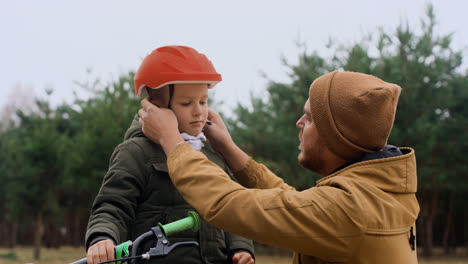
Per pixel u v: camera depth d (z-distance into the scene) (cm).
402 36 1501
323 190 131
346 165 144
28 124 2411
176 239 173
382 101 134
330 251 127
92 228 153
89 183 1430
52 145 1791
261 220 128
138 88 178
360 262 127
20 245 3097
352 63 1417
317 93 141
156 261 168
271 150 1614
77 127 2322
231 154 195
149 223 172
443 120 1602
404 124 1462
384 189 133
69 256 1891
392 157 135
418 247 2042
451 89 1548
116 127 1402
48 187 1792
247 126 1673
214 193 133
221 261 183
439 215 2305
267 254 1991
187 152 143
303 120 157
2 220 2758
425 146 1437
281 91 1609
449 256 1862
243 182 197
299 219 126
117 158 176
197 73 170
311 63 1578
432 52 1503
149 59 176
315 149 148
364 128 136
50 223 2325
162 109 158
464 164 1603
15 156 1964
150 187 174
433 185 1633
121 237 160
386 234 128
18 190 1772
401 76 1424
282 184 199
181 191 139
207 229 179
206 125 195
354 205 125
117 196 166
